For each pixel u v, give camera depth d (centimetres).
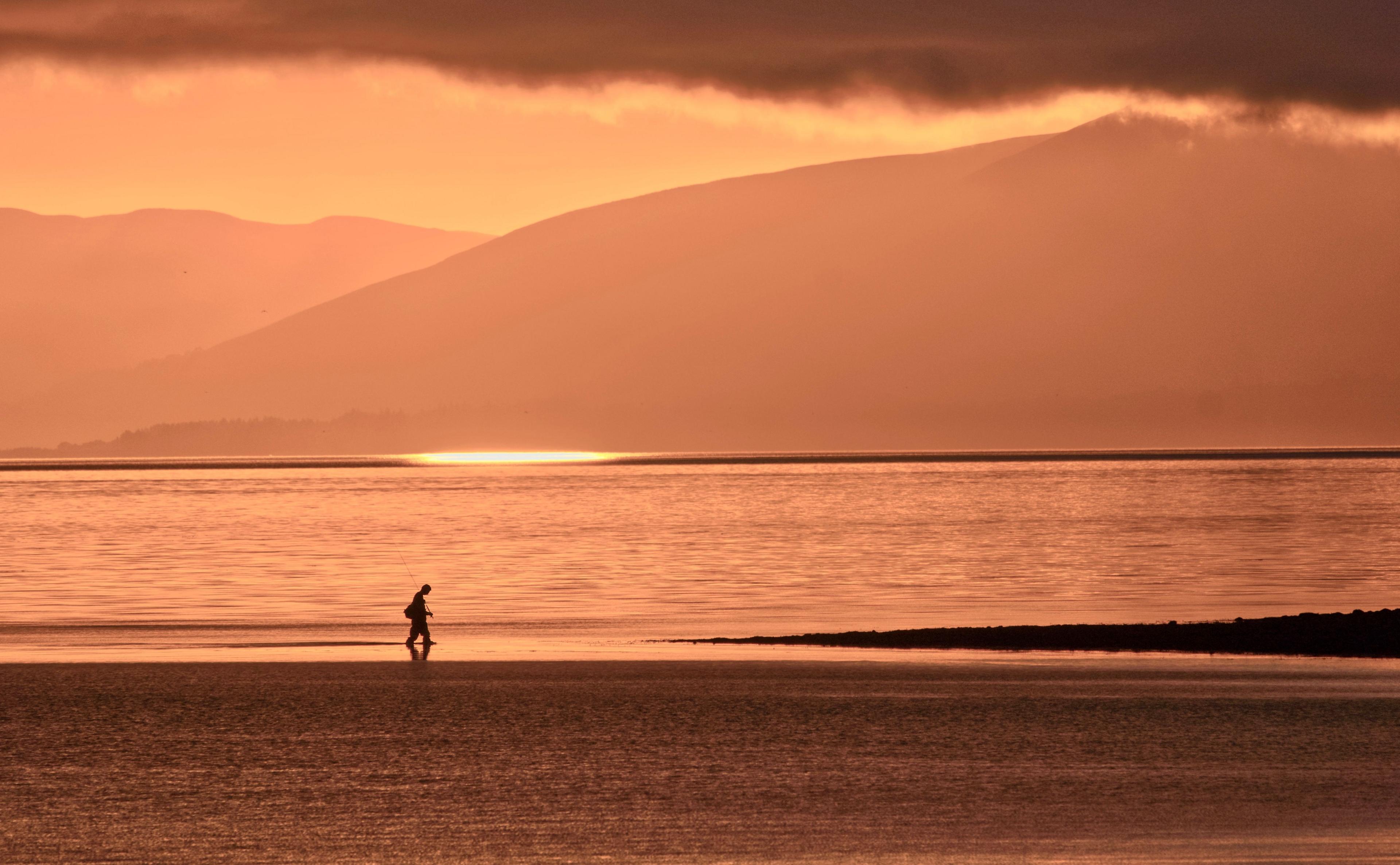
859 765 8056
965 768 7975
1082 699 10300
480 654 13275
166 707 10106
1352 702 10094
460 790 7488
